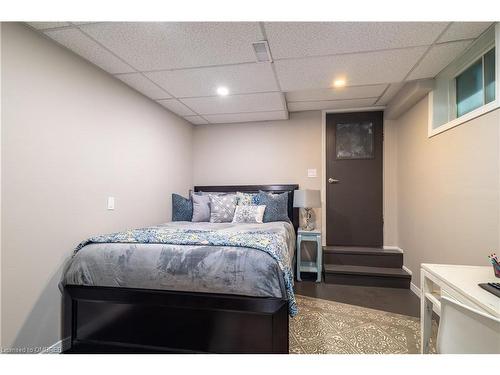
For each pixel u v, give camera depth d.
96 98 2.19
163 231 2.12
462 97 2.20
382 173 3.66
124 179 2.53
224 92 2.79
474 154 1.85
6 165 1.53
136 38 1.78
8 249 1.54
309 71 2.30
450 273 1.41
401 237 3.39
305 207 3.54
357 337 1.97
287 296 1.54
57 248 1.83
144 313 1.68
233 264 1.58
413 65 2.20
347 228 3.74
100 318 1.74
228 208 3.30
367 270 3.22
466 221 1.94
